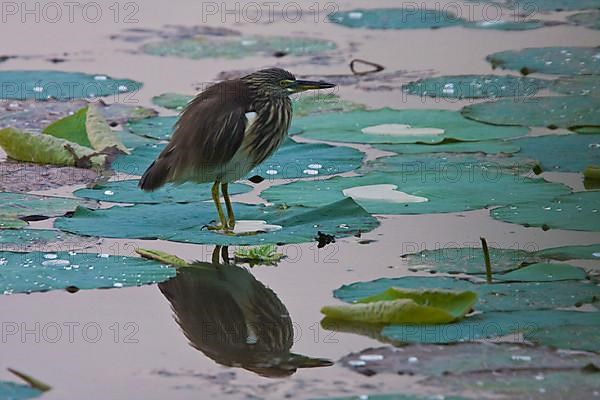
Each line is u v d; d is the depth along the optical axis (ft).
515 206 43.24
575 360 30.71
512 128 53.88
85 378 30.96
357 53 69.46
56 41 72.23
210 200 44.75
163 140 52.70
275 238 40.27
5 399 29.40
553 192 44.75
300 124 54.95
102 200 44.62
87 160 49.52
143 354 32.58
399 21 77.25
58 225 41.47
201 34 74.02
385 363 30.96
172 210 43.34
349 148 50.70
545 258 38.19
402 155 49.96
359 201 44.16
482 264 37.78
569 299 34.60
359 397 28.94
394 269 37.93
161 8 81.25
